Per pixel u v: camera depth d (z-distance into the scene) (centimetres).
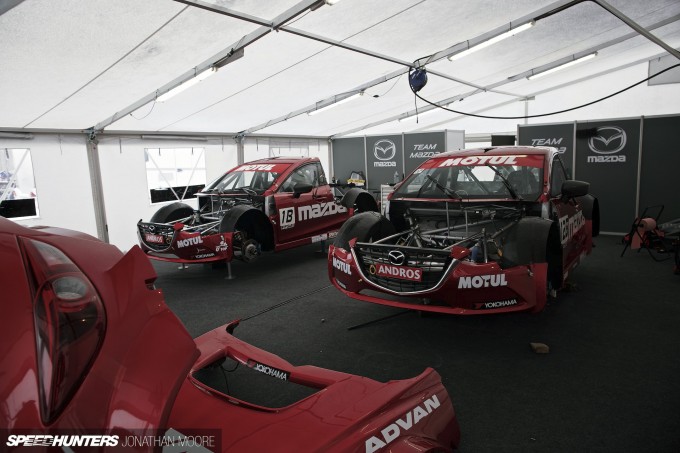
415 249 314
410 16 527
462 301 306
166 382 97
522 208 376
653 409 248
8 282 89
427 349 334
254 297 482
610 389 271
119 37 418
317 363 317
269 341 359
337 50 585
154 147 792
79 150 690
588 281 505
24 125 613
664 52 1090
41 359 84
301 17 462
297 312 427
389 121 1129
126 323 100
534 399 261
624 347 329
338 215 695
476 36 652
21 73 448
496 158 420
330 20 491
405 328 377
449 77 862
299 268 610
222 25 445
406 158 1107
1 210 616
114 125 695
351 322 396
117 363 93
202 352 244
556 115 1307
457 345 340
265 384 284
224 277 575
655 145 758
